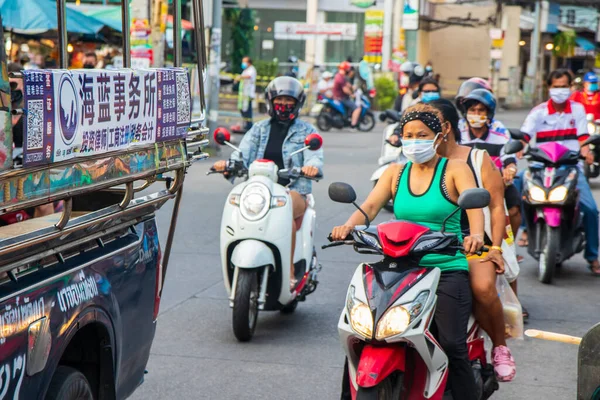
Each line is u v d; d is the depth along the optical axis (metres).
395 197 6.32
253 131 9.83
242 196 9.01
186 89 6.08
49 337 4.65
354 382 5.88
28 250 4.45
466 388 6.06
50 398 4.87
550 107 11.95
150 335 6.15
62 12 4.98
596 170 20.38
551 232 11.34
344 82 35.66
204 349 8.80
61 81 4.39
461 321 5.96
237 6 42.75
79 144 4.59
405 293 5.60
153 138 5.52
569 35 60.22
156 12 23.53
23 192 4.15
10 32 21.73
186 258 12.84
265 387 7.75
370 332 5.53
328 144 29.86
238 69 46.62
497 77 51.00
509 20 56.38
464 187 6.07
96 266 5.23
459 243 5.86
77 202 6.23
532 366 8.38
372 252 6.03
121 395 5.73
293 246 9.27
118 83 5.01
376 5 51.94
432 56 62.41
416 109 6.12
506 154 9.34
